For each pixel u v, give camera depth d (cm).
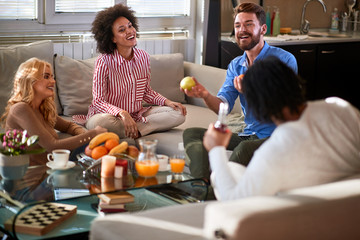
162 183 241
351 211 151
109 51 350
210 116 384
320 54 493
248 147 279
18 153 244
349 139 171
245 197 167
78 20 430
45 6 412
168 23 481
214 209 145
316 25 584
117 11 349
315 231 147
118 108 337
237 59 330
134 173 254
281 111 170
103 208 249
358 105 537
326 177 169
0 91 342
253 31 317
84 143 291
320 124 168
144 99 369
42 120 292
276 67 172
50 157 281
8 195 226
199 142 289
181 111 349
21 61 351
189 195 258
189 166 285
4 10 398
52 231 231
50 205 253
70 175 248
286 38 480
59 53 407
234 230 139
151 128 342
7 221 223
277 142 164
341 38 506
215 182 193
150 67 401
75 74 374
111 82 351
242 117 355
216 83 409
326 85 507
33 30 412
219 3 456
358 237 155
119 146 262
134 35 350
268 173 163
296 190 158
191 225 177
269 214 142
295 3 559
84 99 374
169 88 417
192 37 500
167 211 189
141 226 177
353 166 173
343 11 592
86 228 235
